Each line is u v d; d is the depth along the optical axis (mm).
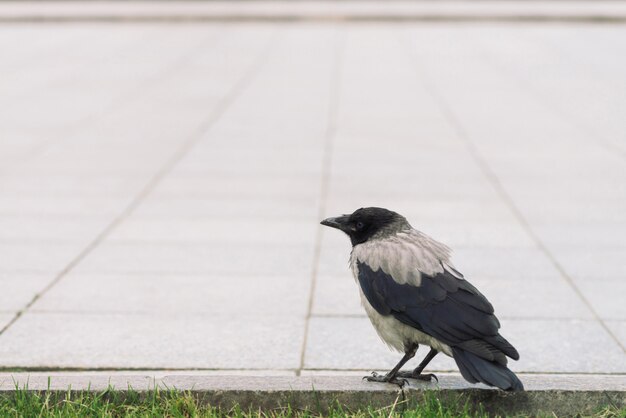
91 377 7746
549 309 9930
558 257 11844
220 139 19500
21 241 12570
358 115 22000
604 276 11078
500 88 25547
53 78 27312
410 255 7031
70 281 10883
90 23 40625
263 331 9281
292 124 21000
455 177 16297
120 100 23969
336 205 14430
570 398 7316
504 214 13938
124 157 17891
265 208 14289
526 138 19562
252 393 7383
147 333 9227
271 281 10883
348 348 8844
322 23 40500
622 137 19703
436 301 6844
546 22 40312
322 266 11461
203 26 39719
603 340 9047
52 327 9398
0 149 18531
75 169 16922
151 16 40844
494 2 49188
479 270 11281
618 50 32375
